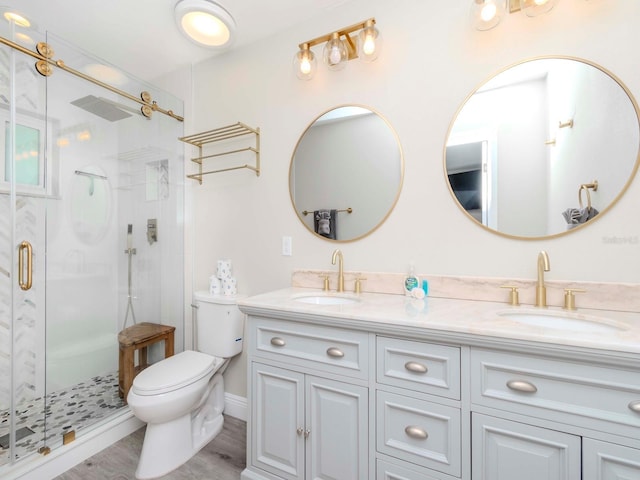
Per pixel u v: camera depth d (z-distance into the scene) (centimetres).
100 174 203
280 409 126
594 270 115
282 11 167
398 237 150
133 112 205
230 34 171
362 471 108
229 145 201
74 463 148
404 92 149
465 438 92
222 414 190
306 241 175
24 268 160
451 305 122
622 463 75
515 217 127
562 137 120
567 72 119
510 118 128
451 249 139
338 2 161
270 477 128
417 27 146
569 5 119
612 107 113
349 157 162
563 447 80
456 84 138
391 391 103
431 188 143
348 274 160
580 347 76
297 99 178
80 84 180
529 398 84
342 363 112
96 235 202
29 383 174
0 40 146
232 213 200
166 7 163
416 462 99
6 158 158
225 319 179
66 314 185
